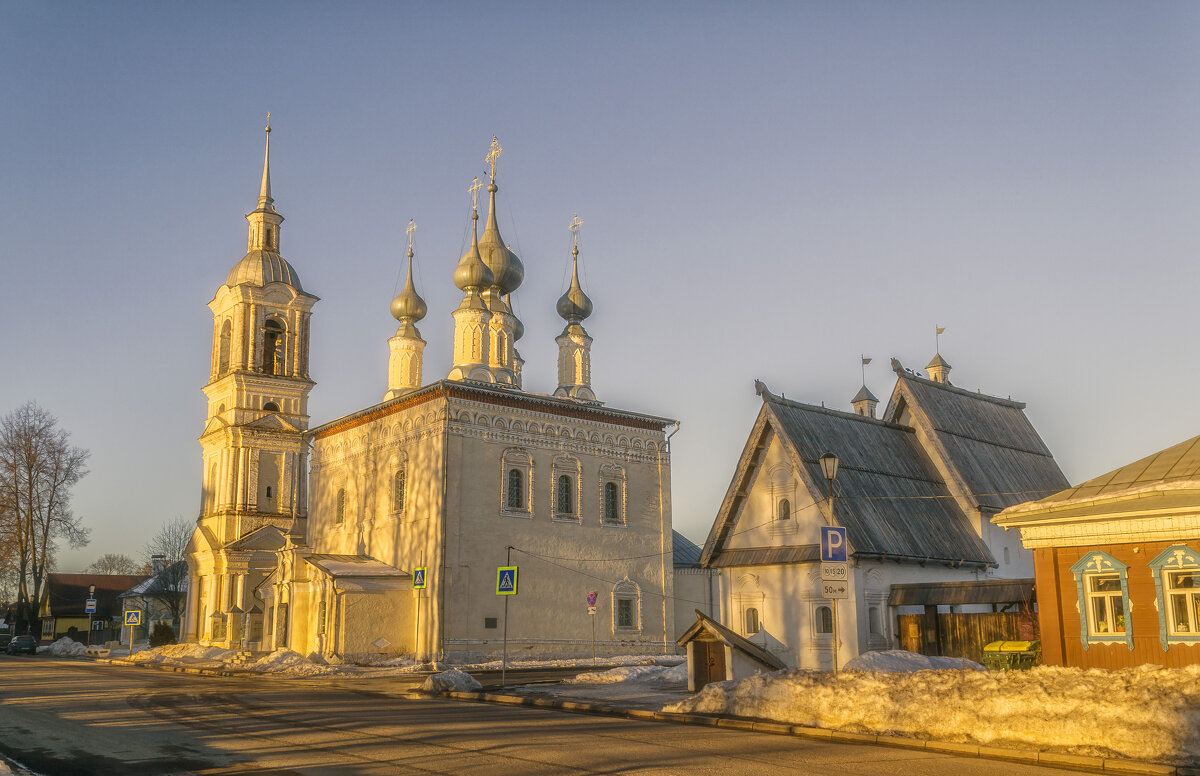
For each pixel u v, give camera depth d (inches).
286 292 2593.5
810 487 1267.2
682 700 894.4
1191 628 751.1
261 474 2493.8
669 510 2208.4
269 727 731.4
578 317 2662.4
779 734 733.3
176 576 3164.4
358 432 2140.7
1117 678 637.9
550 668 1694.1
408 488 1947.6
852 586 1222.9
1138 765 558.6
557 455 2034.9
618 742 659.4
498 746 633.6
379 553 1999.3
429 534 1857.8
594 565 2042.3
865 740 681.0
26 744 643.5
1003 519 869.2
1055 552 840.3
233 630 2258.9
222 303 2596.0
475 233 2492.6
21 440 2645.2
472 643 1825.8
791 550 1299.2
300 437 2546.8
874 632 1246.3
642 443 2191.2
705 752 616.7
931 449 1514.5
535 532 1964.8
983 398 1744.6
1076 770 570.9
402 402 1998.0
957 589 1206.9
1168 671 634.8
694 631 1070.4
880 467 1401.3
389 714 840.3
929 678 725.3
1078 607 818.2
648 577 2132.1
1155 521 774.5
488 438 1934.1
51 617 3727.9
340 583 1790.1
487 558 1882.4
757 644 1327.5
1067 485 1711.4
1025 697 645.9
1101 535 806.5
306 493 2546.8
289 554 1952.5
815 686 766.5
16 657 2059.5
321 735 684.1
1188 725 575.2
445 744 641.0
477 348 2381.9
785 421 1328.7
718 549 1387.8
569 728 743.7
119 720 777.6
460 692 1072.8
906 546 1286.9
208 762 569.0
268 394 2536.9
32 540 2603.3
